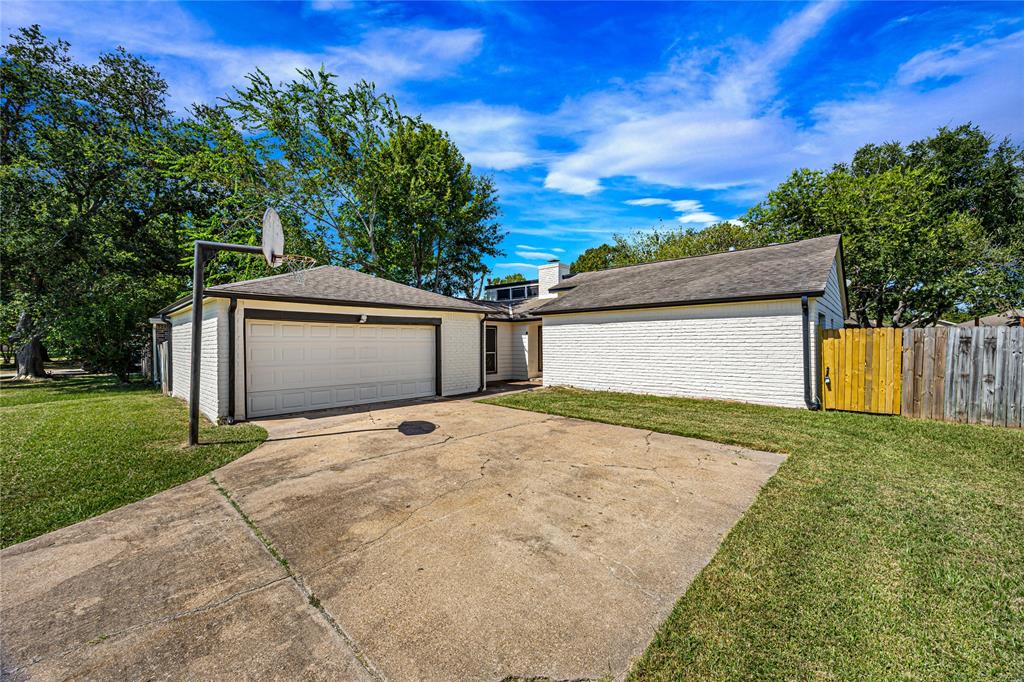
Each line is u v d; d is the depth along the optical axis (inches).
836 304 460.1
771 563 110.3
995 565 108.7
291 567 112.0
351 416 318.3
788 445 222.8
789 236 738.8
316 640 84.4
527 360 640.4
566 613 91.5
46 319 623.8
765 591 98.3
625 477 179.6
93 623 90.4
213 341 307.9
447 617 90.7
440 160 894.4
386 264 909.8
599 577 105.3
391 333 399.2
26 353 700.7
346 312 357.7
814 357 329.1
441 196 928.9
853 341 312.8
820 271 348.5
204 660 79.3
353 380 372.5
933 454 205.2
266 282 348.2
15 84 668.1
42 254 616.1
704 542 122.4
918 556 113.0
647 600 95.8
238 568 111.8
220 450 222.1
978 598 95.0
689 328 390.9
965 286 567.5
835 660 77.0
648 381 418.6
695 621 88.0
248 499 159.5
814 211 698.2
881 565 108.9
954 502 148.1
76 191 689.6
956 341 275.3
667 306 396.8
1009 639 82.2
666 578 104.4
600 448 225.1
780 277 362.9
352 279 425.1
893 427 259.9
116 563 114.9
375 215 889.5
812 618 88.6
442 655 79.7
